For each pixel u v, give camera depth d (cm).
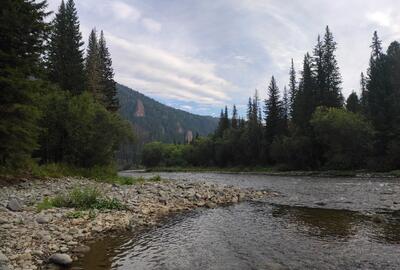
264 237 1266
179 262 978
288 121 9156
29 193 1762
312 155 7000
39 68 2088
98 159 3447
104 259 990
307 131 7162
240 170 9112
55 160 3256
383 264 949
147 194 2194
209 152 11300
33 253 950
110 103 6094
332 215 1709
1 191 1730
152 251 1079
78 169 3216
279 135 8638
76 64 4444
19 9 1980
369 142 6034
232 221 1570
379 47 6600
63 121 3117
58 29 4425
